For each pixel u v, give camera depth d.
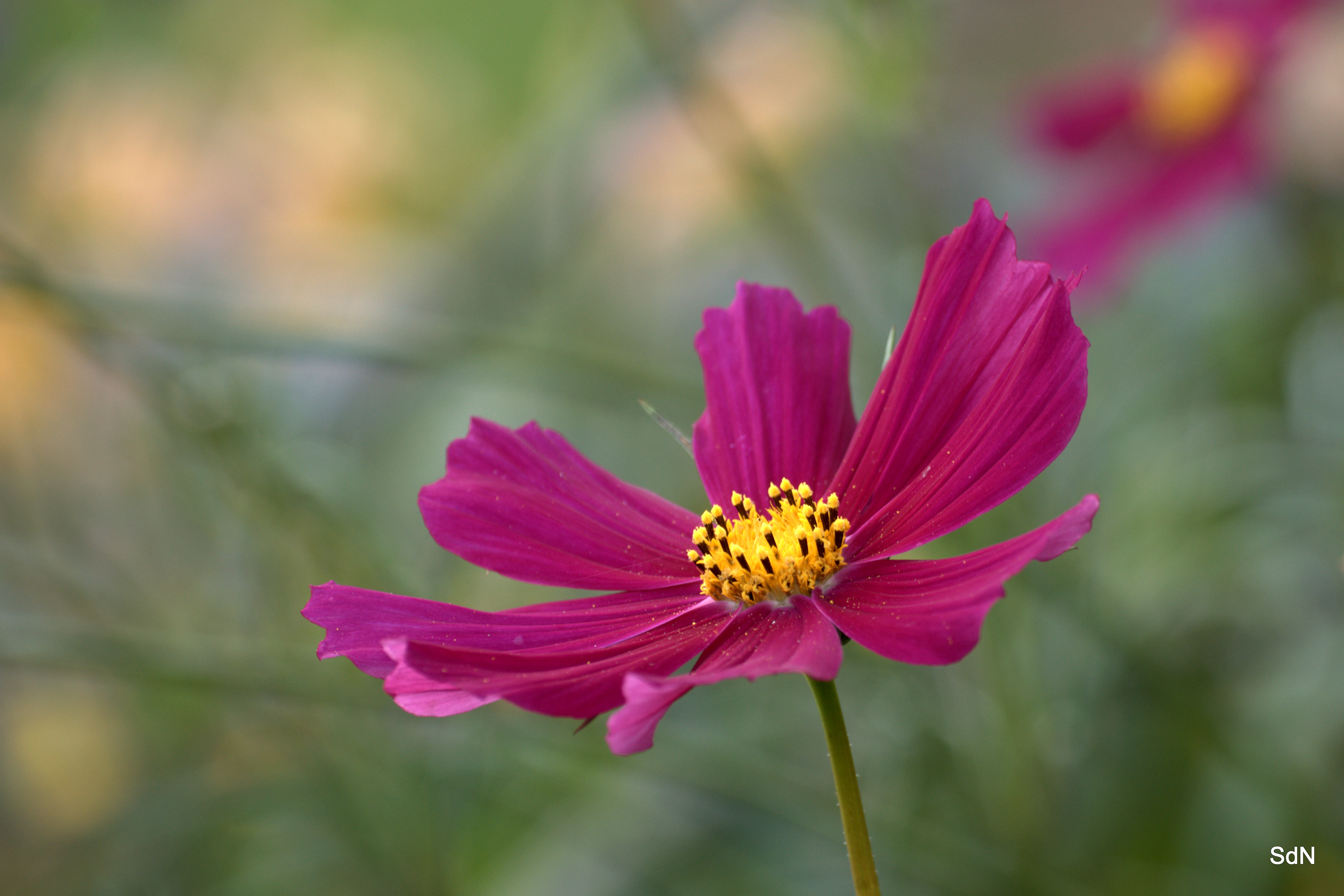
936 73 0.54
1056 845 0.50
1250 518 0.52
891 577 0.40
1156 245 0.55
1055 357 0.40
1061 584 0.50
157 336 0.50
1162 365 0.55
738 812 0.52
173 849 0.53
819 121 0.71
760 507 0.42
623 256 0.81
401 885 0.51
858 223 0.65
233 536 0.58
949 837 0.49
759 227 0.77
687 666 0.54
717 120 0.51
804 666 0.38
